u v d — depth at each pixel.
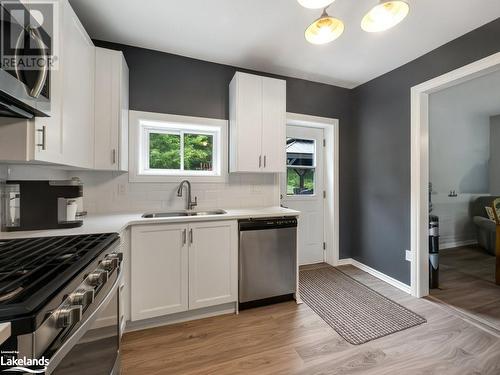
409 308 2.21
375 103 3.00
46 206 1.50
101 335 1.05
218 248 2.05
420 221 2.45
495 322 1.98
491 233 3.79
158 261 1.87
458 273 3.07
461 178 4.45
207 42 2.25
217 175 2.63
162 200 2.43
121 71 2.00
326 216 3.43
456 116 4.34
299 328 1.91
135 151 2.32
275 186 2.89
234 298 2.10
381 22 1.45
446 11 1.79
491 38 1.89
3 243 1.14
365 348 1.68
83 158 1.69
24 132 1.10
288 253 2.27
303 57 2.51
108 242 1.20
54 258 0.93
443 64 2.24
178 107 2.47
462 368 1.50
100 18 1.91
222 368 1.51
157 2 1.74
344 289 2.61
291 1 1.73
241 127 2.42
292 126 3.28
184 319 2.01
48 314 0.65
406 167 2.60
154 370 1.49
